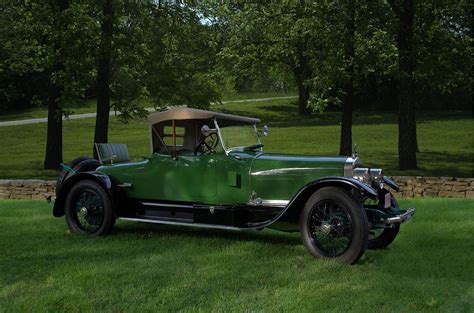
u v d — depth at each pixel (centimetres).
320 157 694
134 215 772
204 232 798
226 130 750
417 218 873
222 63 3388
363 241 584
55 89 2120
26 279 533
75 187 782
